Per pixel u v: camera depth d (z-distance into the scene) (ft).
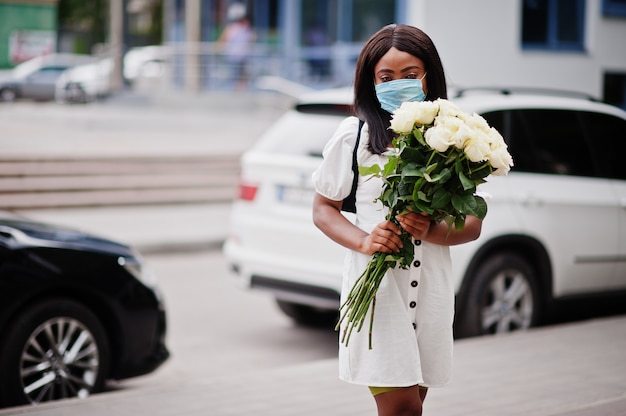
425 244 12.34
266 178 27.76
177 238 46.11
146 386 24.59
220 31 104.73
